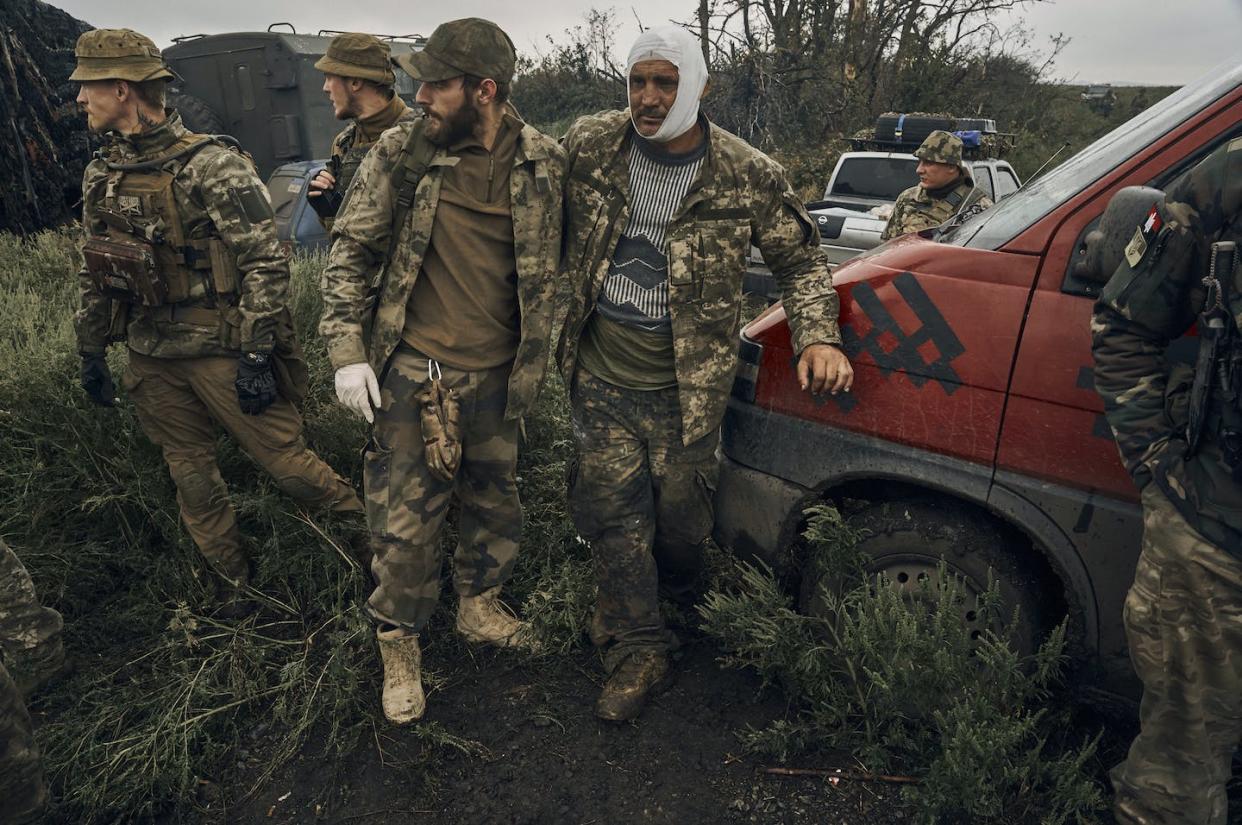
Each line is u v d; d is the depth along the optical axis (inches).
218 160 92.4
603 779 86.5
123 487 117.4
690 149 83.7
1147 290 63.2
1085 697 83.9
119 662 101.4
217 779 87.3
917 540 85.9
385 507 86.4
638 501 93.8
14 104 261.1
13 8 300.4
